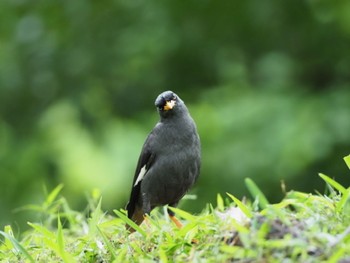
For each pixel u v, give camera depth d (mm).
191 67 19203
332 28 18141
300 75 18062
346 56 18172
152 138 8391
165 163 8289
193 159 8375
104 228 7609
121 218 6512
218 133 16172
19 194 18516
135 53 18750
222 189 15742
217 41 18891
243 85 18000
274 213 5652
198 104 17594
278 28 18594
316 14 17625
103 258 6301
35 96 19578
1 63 19734
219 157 15867
